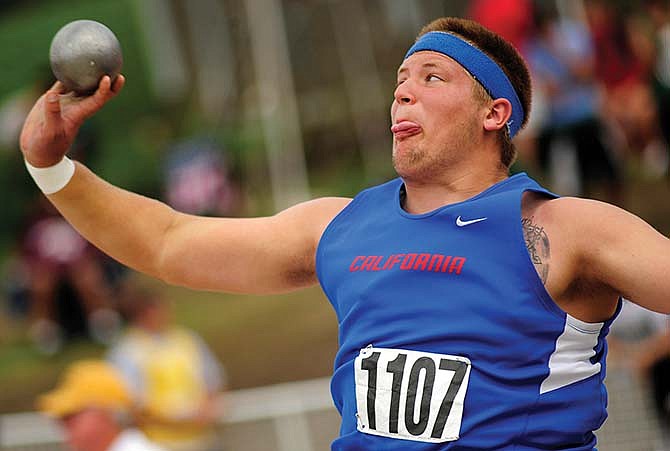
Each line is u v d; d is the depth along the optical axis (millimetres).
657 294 8469
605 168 33156
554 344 8734
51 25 53969
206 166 44156
